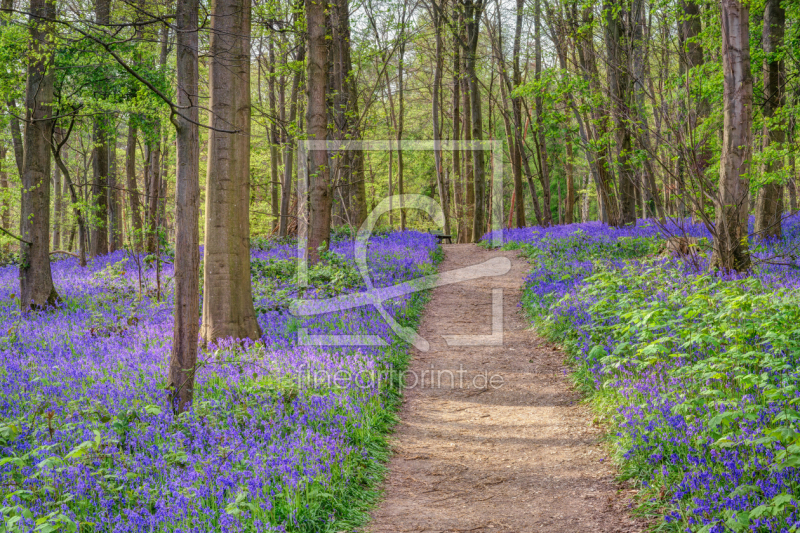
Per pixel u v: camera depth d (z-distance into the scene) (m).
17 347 10.37
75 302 14.67
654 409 6.23
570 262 15.98
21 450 6.11
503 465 6.73
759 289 9.38
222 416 7.04
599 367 8.51
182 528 4.63
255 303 13.20
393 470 6.67
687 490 5.07
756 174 13.93
